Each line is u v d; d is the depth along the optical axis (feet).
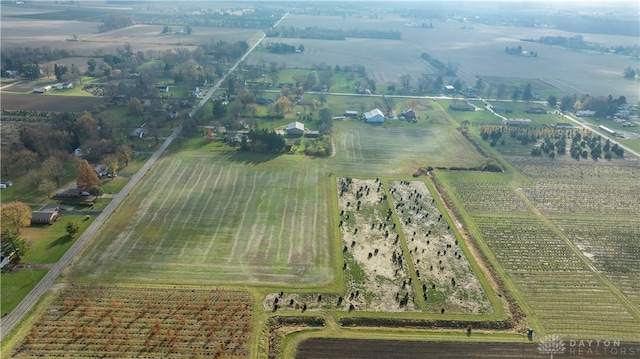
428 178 463.42
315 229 360.07
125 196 398.62
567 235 366.43
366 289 294.46
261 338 252.21
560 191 442.09
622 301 292.40
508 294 294.66
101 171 436.76
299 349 246.27
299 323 265.34
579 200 425.28
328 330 259.80
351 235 354.54
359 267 316.19
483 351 248.32
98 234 339.98
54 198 391.04
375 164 491.72
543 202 419.13
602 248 349.82
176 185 423.23
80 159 454.40
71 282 287.89
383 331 261.44
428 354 245.45
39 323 255.50
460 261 328.49
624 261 334.44
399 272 312.71
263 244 336.90
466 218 387.14
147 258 314.35
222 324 260.83
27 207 346.74
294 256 324.60
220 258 318.24
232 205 391.24
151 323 259.39
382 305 280.92
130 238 336.70
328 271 310.24
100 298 275.80
